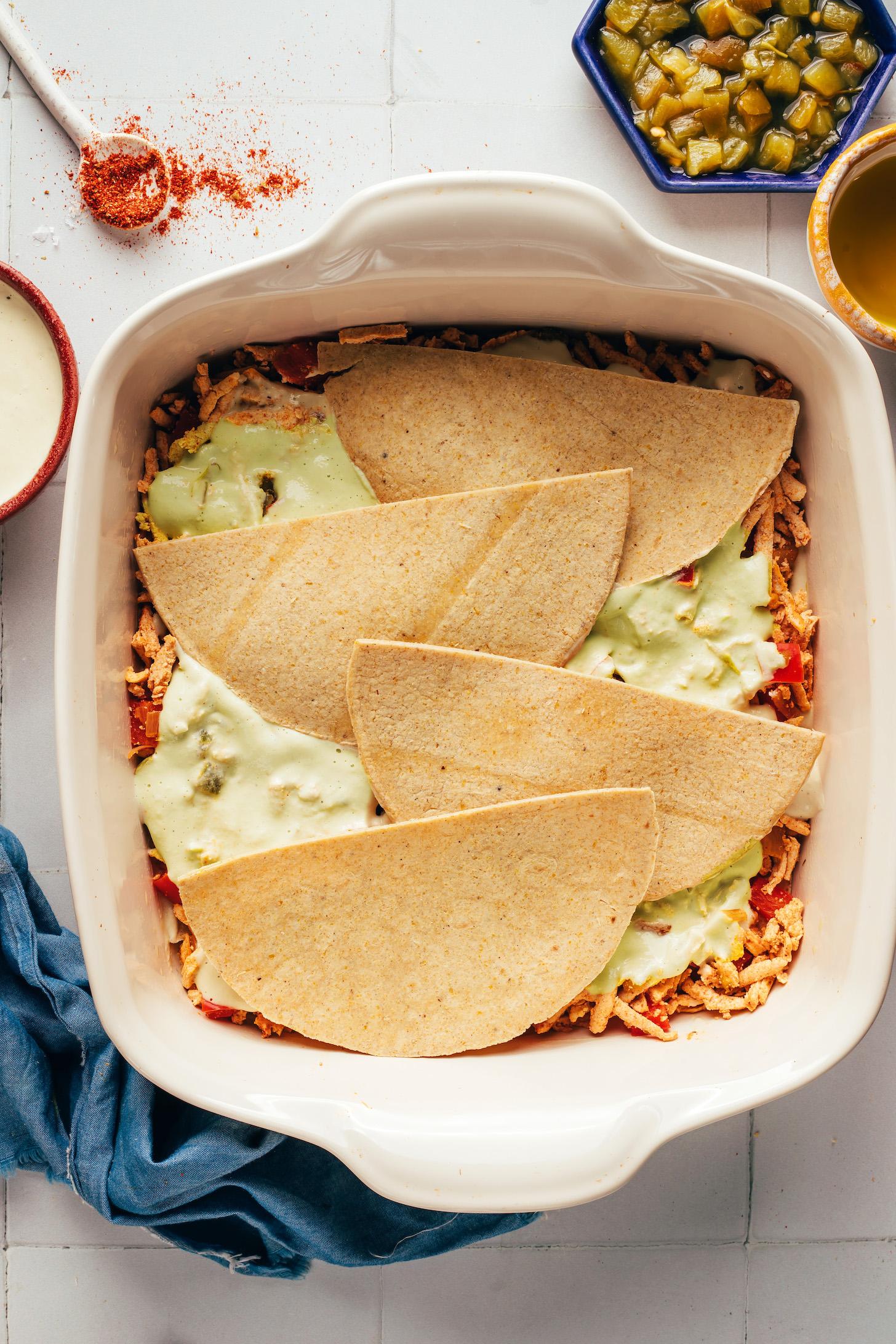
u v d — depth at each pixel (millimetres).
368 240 541
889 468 556
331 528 574
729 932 594
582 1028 596
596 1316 646
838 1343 646
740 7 606
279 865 568
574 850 571
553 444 583
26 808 630
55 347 597
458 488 584
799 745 579
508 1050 583
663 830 580
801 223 633
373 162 628
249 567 576
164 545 576
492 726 571
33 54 618
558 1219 648
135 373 559
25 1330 643
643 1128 545
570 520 575
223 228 627
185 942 592
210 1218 622
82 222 625
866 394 557
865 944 562
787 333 566
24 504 589
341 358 586
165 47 626
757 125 614
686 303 566
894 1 637
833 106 616
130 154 620
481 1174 540
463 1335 646
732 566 594
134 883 573
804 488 594
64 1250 645
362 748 570
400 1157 540
